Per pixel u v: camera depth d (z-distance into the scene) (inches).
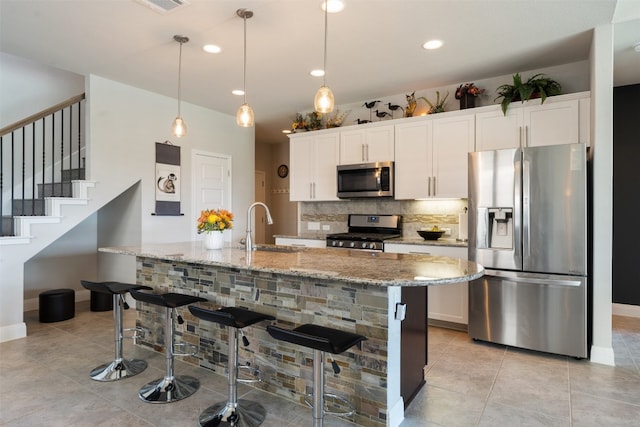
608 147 111.2
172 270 117.3
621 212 161.6
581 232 111.3
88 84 152.1
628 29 113.6
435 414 83.8
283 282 92.0
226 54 131.6
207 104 192.5
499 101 153.3
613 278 163.5
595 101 112.8
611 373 104.7
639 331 141.3
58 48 127.4
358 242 163.9
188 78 155.6
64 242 181.9
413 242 150.3
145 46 125.3
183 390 93.2
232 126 214.8
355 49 127.4
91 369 106.4
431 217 171.5
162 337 120.0
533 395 92.4
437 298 144.7
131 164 165.9
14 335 130.6
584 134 128.7
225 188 210.2
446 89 166.6
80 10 103.0
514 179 120.3
